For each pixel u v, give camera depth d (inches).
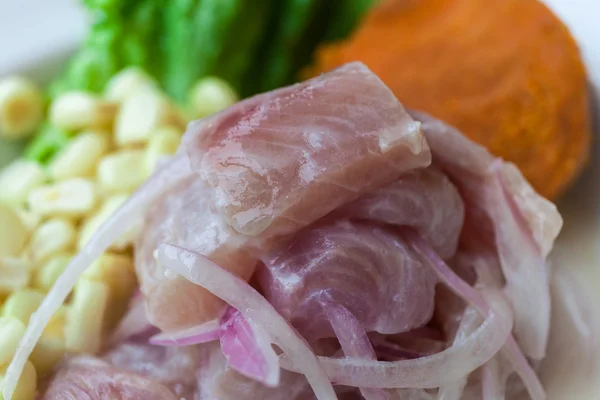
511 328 7.2
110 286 7.8
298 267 6.9
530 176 9.0
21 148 10.1
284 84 10.4
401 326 7.1
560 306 8.1
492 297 7.2
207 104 9.4
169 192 7.4
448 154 7.3
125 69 10.2
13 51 10.4
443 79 9.2
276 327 6.7
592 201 9.2
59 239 8.4
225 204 6.7
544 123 9.0
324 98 7.0
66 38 10.6
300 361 6.7
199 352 7.3
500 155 9.0
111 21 10.0
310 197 6.8
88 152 9.0
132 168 8.7
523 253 7.4
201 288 6.9
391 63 9.4
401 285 7.0
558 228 7.5
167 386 7.3
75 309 7.6
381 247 7.0
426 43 9.4
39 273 8.1
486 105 9.0
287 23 10.2
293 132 6.9
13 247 8.3
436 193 7.2
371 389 6.9
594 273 8.7
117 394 7.2
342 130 6.9
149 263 7.2
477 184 7.4
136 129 8.9
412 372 6.9
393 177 7.0
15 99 9.8
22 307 7.7
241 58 10.1
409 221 7.1
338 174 6.8
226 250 6.9
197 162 6.9
